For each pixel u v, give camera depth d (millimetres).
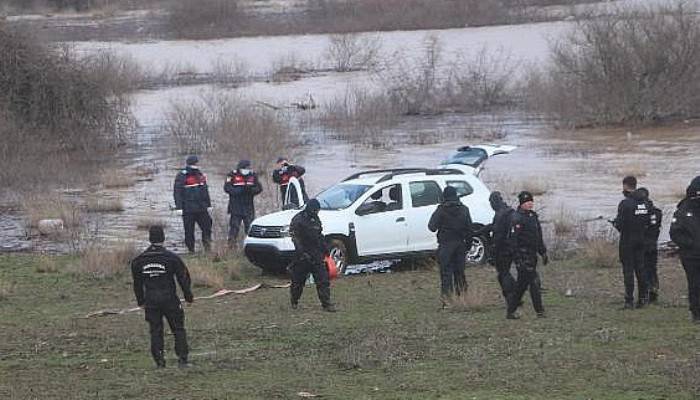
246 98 174000
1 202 104625
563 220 84250
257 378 41188
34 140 125312
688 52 151750
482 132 146875
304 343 48281
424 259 73875
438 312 55844
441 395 37438
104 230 88812
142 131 152500
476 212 73312
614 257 70500
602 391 37250
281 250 68938
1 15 144875
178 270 43031
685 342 45375
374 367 42656
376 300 60625
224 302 61312
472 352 44125
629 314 52969
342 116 153125
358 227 70688
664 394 36594
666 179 107438
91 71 137375
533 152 129875
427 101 172375
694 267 49562
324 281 57281
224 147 128750
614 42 152500
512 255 52312
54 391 39594
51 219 91000
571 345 45500
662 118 153875
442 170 75188
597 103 152750
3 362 45562
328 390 38844
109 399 38094
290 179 79625
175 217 95188
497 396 37031
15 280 69188
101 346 49031
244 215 78500
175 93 186875
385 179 73188
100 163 128375
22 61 129000
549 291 61250
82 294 64625
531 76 170125
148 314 43156
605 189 102938
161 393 38906
